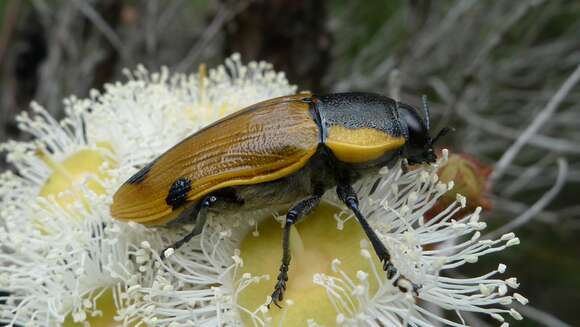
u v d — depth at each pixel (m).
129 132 0.14
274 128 0.12
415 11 0.21
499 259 0.21
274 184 0.12
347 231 0.13
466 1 0.23
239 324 0.13
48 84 0.22
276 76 0.17
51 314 0.13
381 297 0.13
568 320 0.20
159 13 0.25
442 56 0.24
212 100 0.16
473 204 0.14
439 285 0.13
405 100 0.23
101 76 0.22
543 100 0.24
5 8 0.22
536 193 0.22
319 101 0.12
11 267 0.13
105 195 0.13
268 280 0.13
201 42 0.22
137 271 0.13
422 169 0.13
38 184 0.15
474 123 0.21
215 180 0.12
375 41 0.25
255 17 0.20
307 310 0.12
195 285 0.13
